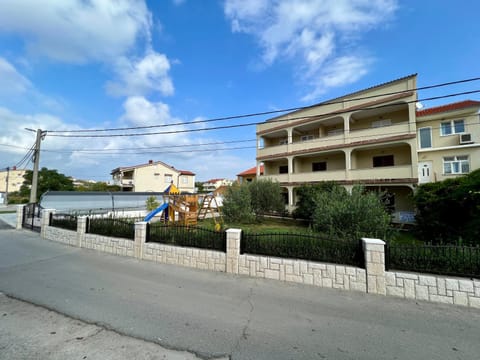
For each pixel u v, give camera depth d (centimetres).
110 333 291
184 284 465
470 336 291
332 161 1867
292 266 480
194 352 255
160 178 3550
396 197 1513
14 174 5688
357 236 692
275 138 2322
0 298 396
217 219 1677
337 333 296
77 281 479
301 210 1493
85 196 1919
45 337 281
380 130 1466
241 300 394
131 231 697
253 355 251
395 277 412
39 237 973
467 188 906
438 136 1484
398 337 288
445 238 933
